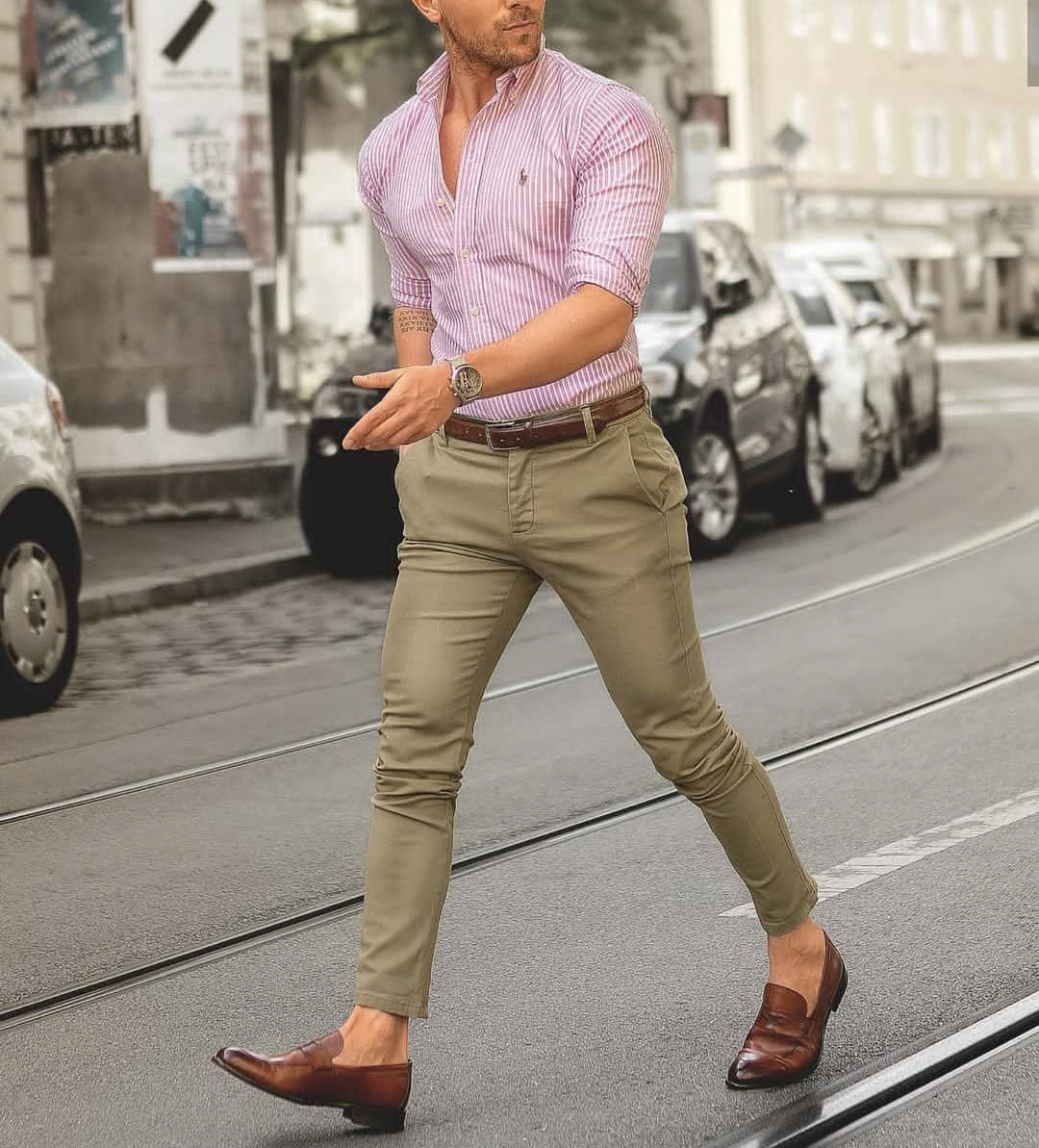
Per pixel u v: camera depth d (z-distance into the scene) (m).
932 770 7.98
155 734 9.65
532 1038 5.15
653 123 4.46
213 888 6.78
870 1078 4.74
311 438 15.74
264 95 18.88
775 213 71.56
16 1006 5.64
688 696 4.65
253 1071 4.44
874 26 76.88
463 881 6.69
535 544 4.57
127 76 18.62
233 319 18.75
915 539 16.08
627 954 5.83
